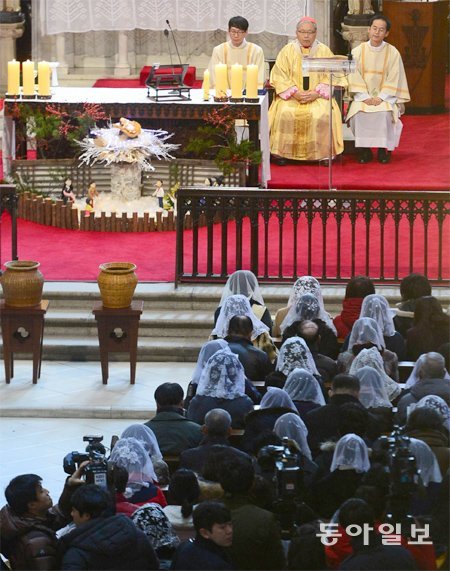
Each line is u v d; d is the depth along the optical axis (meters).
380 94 26.47
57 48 30.86
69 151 24.98
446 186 25.14
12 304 18.53
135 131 23.66
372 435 13.41
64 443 17.09
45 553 11.25
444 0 30.11
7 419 17.80
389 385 14.95
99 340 18.64
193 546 10.73
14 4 31.34
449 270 21.06
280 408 13.62
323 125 26.12
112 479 12.05
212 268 20.78
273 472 12.27
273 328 18.14
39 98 24.36
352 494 12.34
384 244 22.42
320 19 30.62
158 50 31.20
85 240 22.80
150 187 24.61
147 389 18.66
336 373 15.62
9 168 24.39
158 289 20.44
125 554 10.82
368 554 10.56
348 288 17.50
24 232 23.17
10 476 16.03
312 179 25.55
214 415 13.27
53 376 19.06
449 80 32.69
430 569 11.11
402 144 28.20
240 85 24.09
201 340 19.92
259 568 11.17
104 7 27.80
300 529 11.28
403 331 17.38
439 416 12.87
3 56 31.23
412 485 11.18
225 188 20.48
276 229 23.14
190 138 25.00
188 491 12.20
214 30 28.70
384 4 30.23
